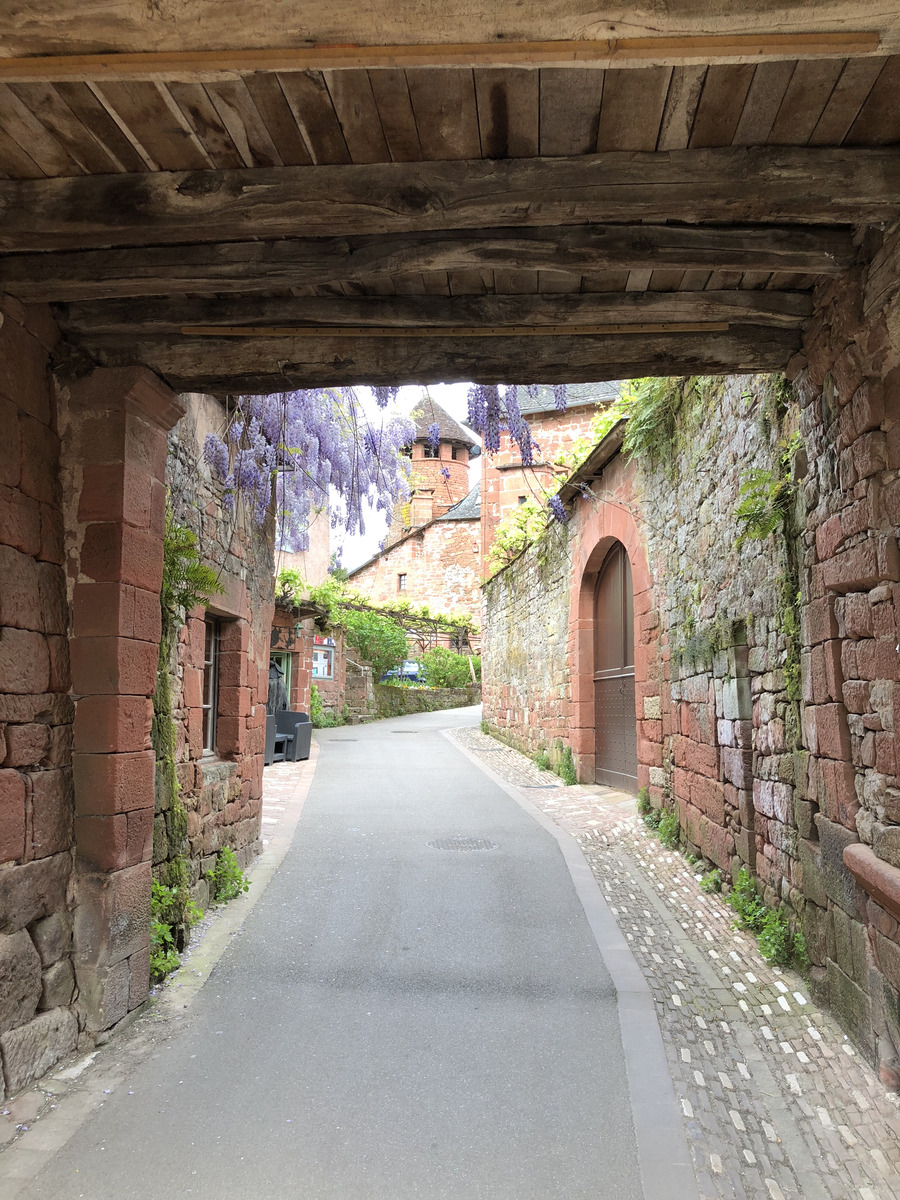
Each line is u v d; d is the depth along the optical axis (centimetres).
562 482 1129
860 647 334
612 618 1030
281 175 272
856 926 335
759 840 498
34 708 331
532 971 427
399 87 233
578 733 1082
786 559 429
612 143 261
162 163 273
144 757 379
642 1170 256
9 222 283
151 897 406
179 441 512
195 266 309
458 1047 342
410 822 830
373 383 383
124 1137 273
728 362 380
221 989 404
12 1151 264
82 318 358
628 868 651
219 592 496
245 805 647
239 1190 245
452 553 3694
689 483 666
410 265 304
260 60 203
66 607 361
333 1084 311
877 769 321
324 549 2177
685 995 400
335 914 525
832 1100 302
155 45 200
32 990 315
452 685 3020
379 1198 241
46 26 193
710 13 188
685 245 300
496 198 270
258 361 371
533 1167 257
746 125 253
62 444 368
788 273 339
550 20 190
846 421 338
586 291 350
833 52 200
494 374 381
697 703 641
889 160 262
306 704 1761
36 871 323
